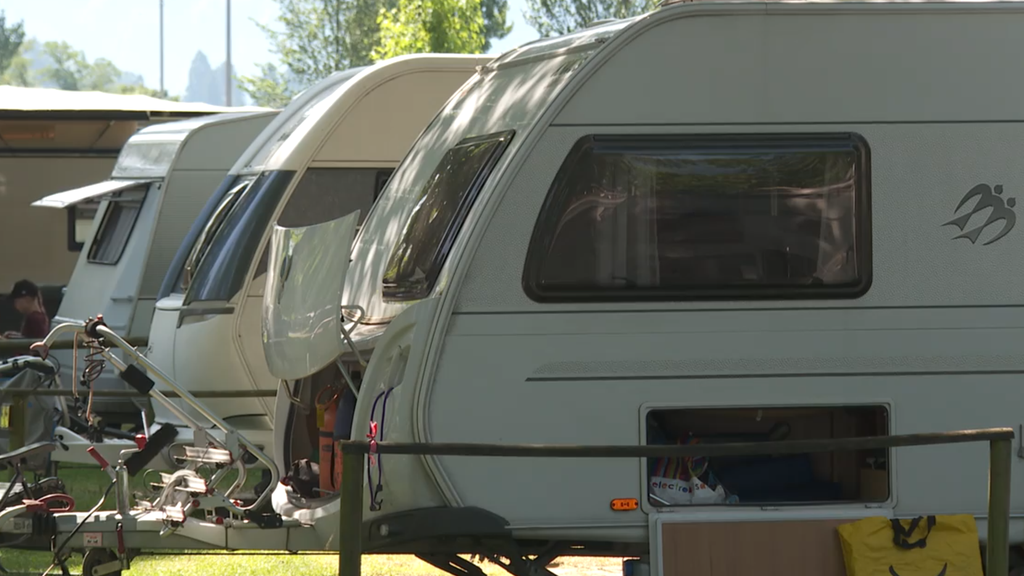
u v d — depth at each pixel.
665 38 21.72
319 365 22.19
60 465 38.97
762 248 21.66
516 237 21.23
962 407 21.86
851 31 21.94
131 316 43.41
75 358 23.62
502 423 21.11
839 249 21.78
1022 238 22.06
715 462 22.77
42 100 60.81
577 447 19.30
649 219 21.56
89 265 47.50
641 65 21.67
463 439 21.02
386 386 21.52
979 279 21.94
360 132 35.81
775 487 22.70
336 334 22.06
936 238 21.91
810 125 21.89
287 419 26.28
